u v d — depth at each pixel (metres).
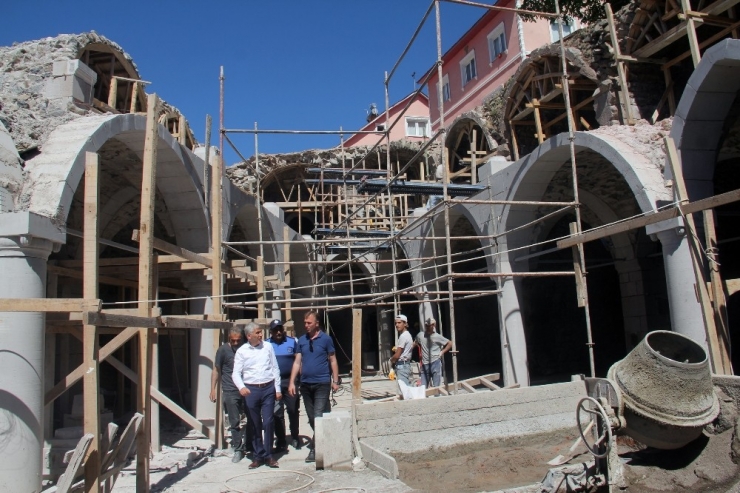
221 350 7.22
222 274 9.08
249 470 6.35
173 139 8.21
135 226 11.35
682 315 7.78
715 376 5.52
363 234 14.81
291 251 15.64
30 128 6.65
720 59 7.50
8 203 5.89
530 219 11.07
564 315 16.41
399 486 5.27
